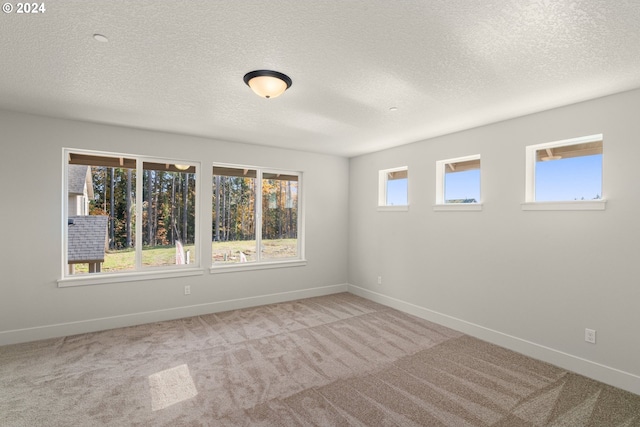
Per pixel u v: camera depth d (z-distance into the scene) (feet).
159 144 12.47
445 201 12.75
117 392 7.50
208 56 6.50
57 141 10.72
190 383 7.94
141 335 10.99
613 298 8.13
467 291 11.51
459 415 6.79
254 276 14.70
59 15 5.11
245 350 9.88
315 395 7.48
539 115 9.64
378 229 15.51
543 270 9.48
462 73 7.18
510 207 10.30
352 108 9.53
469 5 4.82
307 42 5.95
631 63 6.60
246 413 6.78
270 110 9.80
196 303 13.29
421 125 11.20
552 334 9.25
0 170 9.96
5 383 7.85
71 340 10.49
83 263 11.55
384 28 5.47
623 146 8.00
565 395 7.59
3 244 10.03
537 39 5.75
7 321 10.07
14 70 7.14
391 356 9.58
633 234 7.82
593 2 4.68
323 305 14.83
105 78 7.56
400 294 14.21
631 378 7.79
